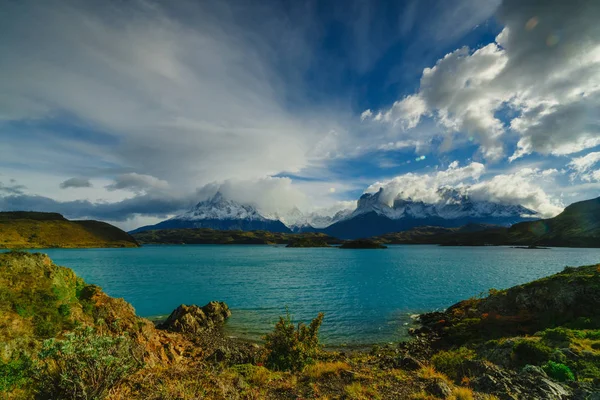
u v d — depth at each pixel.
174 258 187.12
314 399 10.95
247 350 29.70
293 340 19.31
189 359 24.12
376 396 11.12
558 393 11.23
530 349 17.64
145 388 10.44
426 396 11.03
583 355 15.85
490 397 11.05
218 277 97.62
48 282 18.25
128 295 65.19
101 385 8.45
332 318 44.97
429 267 126.75
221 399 10.18
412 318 44.91
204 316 41.84
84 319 18.22
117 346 9.50
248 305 54.66
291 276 100.62
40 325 14.65
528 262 139.00
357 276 99.44
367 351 31.03
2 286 15.63
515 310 33.38
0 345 11.67
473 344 27.62
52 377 8.19
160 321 44.22
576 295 29.45
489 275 97.81
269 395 11.38
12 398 8.67
